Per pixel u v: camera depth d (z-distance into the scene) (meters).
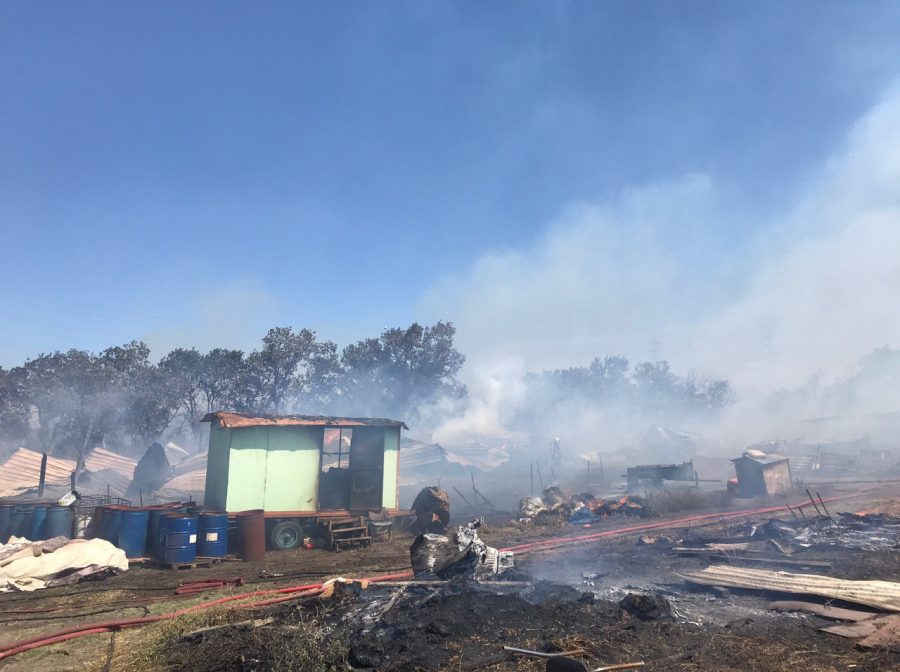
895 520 15.83
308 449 17.45
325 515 16.66
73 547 12.76
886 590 8.59
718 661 6.20
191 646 7.29
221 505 16.48
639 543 14.41
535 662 6.22
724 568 10.59
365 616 7.89
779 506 21.75
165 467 33.00
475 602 8.24
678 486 31.14
